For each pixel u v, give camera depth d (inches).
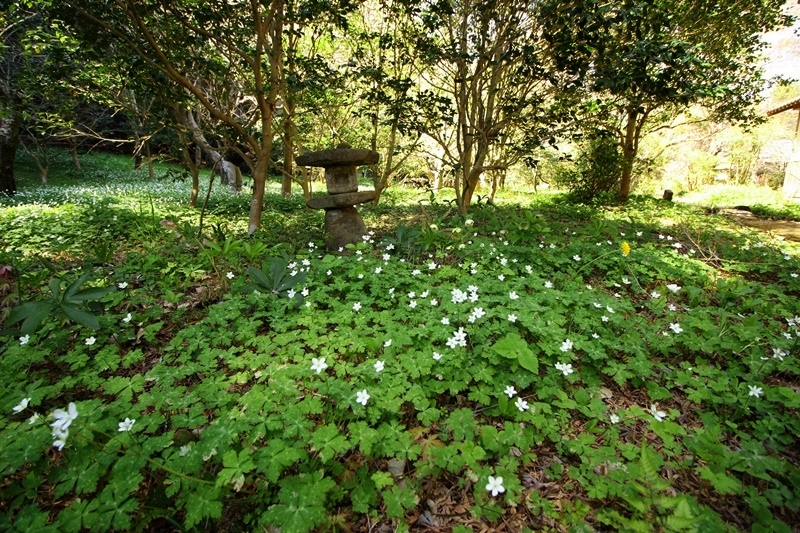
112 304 119.6
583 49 193.5
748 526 60.5
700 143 896.3
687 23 302.5
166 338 114.3
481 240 189.0
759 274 174.1
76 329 108.0
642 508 52.7
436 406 85.7
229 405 79.3
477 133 278.5
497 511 60.9
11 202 376.8
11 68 383.6
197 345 99.6
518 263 158.9
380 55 314.3
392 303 127.2
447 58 239.5
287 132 330.0
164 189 538.0
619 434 77.7
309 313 114.7
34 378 92.4
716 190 706.8
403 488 67.3
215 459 63.4
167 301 133.2
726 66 368.5
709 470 64.1
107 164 781.9
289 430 67.4
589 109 268.7
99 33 188.9
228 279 146.7
